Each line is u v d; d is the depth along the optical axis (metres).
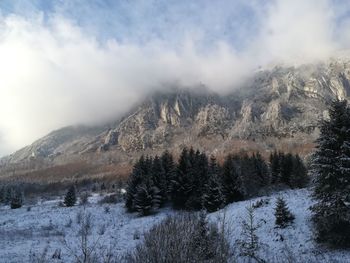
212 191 48.44
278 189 62.47
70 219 47.09
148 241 10.71
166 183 62.31
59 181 199.00
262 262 22.17
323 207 24.44
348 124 24.22
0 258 22.89
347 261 21.20
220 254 10.88
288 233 27.94
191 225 11.16
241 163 67.38
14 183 181.62
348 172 23.12
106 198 78.94
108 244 28.08
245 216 34.75
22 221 48.28
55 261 21.66
